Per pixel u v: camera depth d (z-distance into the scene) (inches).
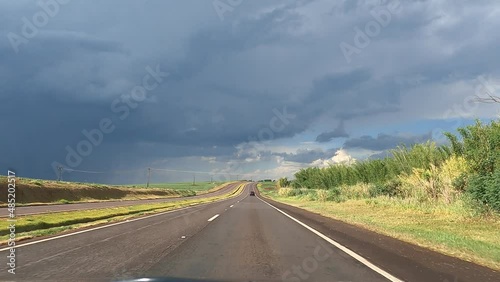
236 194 4458.7
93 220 811.4
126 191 2856.8
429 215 778.2
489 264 329.4
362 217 807.7
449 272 290.4
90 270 282.8
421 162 1172.5
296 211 1101.7
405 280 264.5
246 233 542.9
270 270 291.3
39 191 1733.5
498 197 663.1
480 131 767.1
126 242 439.8
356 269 299.0
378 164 1739.7
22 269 285.9
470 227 593.3
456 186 854.5
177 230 577.3
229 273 277.3
